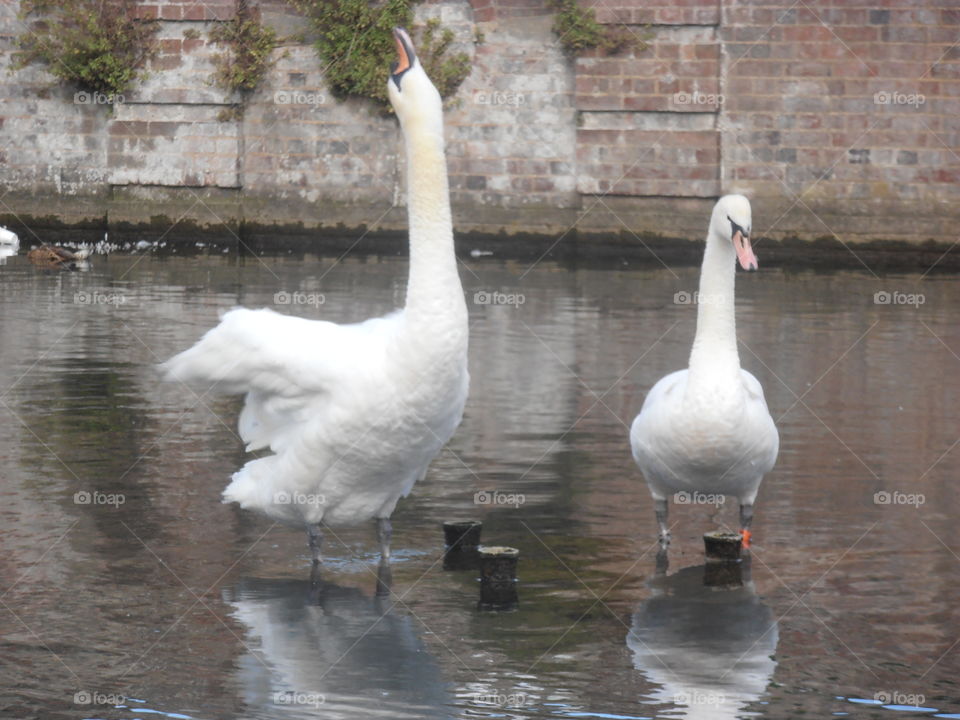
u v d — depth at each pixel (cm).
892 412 1099
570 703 566
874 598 689
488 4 2362
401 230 2469
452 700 569
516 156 2391
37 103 2522
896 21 2212
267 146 2480
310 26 2438
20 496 853
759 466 766
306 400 707
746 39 2267
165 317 1536
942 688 582
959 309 1645
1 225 2542
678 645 629
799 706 563
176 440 998
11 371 1226
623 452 982
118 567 733
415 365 684
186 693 577
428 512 841
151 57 2473
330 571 734
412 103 692
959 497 865
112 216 2525
